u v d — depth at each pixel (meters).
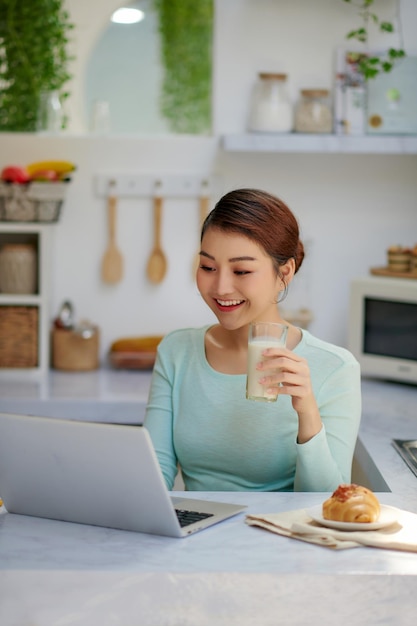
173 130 5.62
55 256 3.41
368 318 3.08
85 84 5.06
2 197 3.22
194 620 1.29
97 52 5.15
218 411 1.94
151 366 3.38
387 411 2.73
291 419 1.92
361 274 3.44
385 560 1.33
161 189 3.38
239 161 3.39
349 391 1.92
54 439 1.46
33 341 3.27
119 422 2.92
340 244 3.43
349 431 1.92
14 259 3.27
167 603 1.28
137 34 5.25
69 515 1.52
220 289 1.78
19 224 3.23
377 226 3.43
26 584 1.28
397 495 1.78
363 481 2.31
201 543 1.41
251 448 1.92
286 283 1.90
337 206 3.42
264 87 3.21
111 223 3.39
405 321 3.00
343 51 3.25
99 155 3.38
